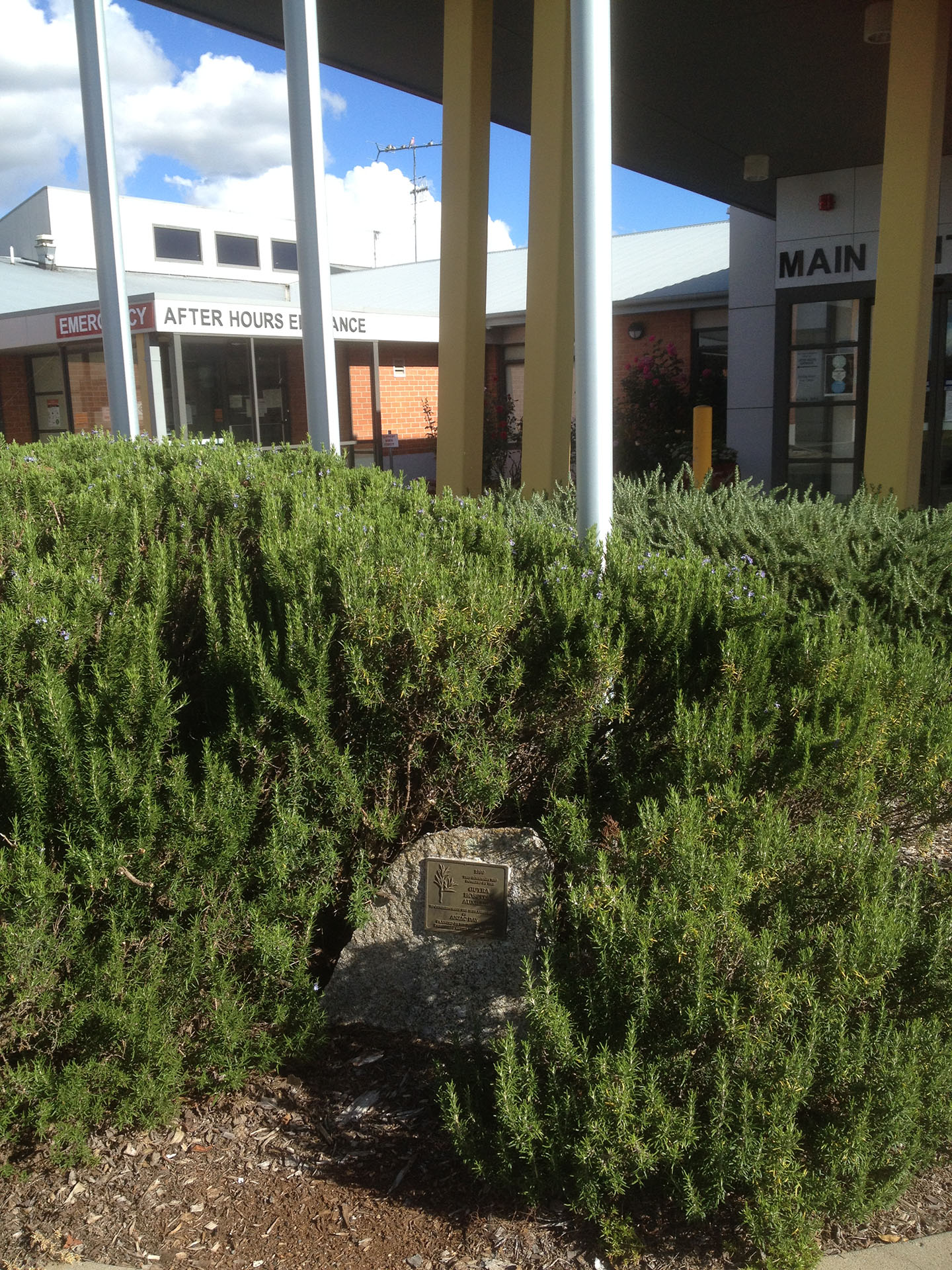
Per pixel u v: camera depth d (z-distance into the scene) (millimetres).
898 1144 2309
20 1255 2404
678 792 2830
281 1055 2908
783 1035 2354
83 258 30281
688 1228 2371
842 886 2500
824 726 3062
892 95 6527
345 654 2971
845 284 11680
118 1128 2770
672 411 14469
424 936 3041
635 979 2363
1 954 2508
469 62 7086
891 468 6824
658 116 10031
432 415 21344
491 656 3008
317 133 5918
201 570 3633
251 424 17391
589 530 3891
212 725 3145
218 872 2818
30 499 4066
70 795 2709
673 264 22422
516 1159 2447
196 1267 2355
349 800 2984
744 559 4086
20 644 2947
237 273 33188
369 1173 2604
